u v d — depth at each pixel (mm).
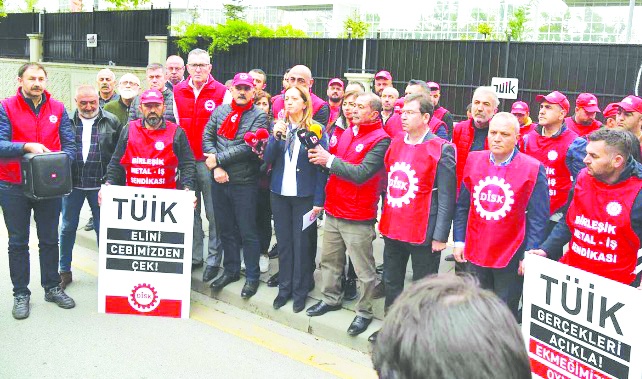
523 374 1069
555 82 10031
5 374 4164
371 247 4762
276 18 17906
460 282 1179
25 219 5125
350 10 16938
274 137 4996
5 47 18609
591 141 3451
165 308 5250
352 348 4746
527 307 3686
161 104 5301
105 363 4387
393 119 5699
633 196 3422
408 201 4305
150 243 5195
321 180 4957
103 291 5246
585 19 12578
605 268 3562
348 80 11445
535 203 3875
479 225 3998
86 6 19359
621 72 9523
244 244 5457
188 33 13336
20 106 5020
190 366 4398
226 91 6137
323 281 5059
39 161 4730
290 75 6406
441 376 1039
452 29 14375
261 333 5004
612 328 3262
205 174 5949
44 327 4934
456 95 10930
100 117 5656
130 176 5359
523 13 12414
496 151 3867
